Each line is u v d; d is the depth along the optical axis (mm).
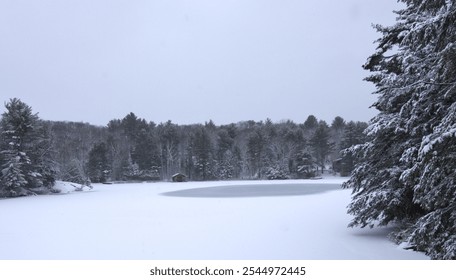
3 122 40688
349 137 84375
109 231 12742
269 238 10867
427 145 6117
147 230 12797
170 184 60219
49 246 10359
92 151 80625
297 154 84750
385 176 10055
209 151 88000
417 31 6648
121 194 34812
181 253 9250
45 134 49562
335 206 19625
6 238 11656
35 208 22281
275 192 32375
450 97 7090
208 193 33188
